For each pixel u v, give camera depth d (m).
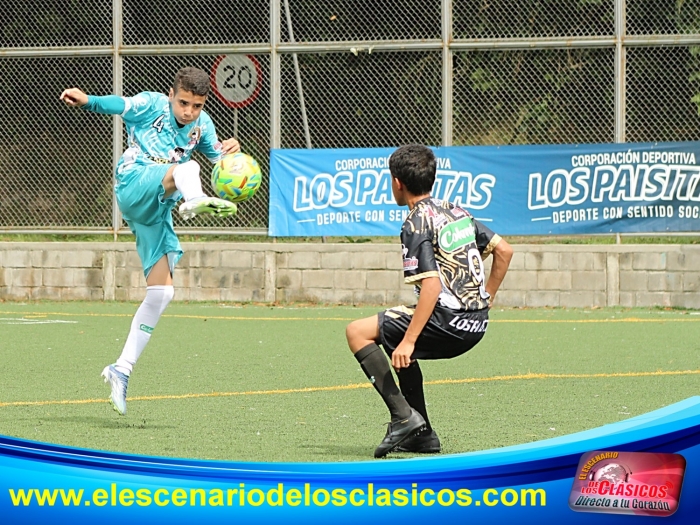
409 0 28.86
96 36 30.02
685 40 27.64
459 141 28.69
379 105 28.92
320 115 29.12
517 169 27.80
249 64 29.05
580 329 23.73
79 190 30.20
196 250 29.25
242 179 12.84
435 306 10.88
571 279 27.94
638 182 27.50
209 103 29.39
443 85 28.20
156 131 13.32
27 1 30.20
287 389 15.82
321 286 28.86
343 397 15.12
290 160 28.64
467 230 11.05
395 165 11.03
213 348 20.64
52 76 30.19
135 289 29.73
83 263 29.83
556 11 28.36
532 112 28.39
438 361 18.86
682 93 28.09
